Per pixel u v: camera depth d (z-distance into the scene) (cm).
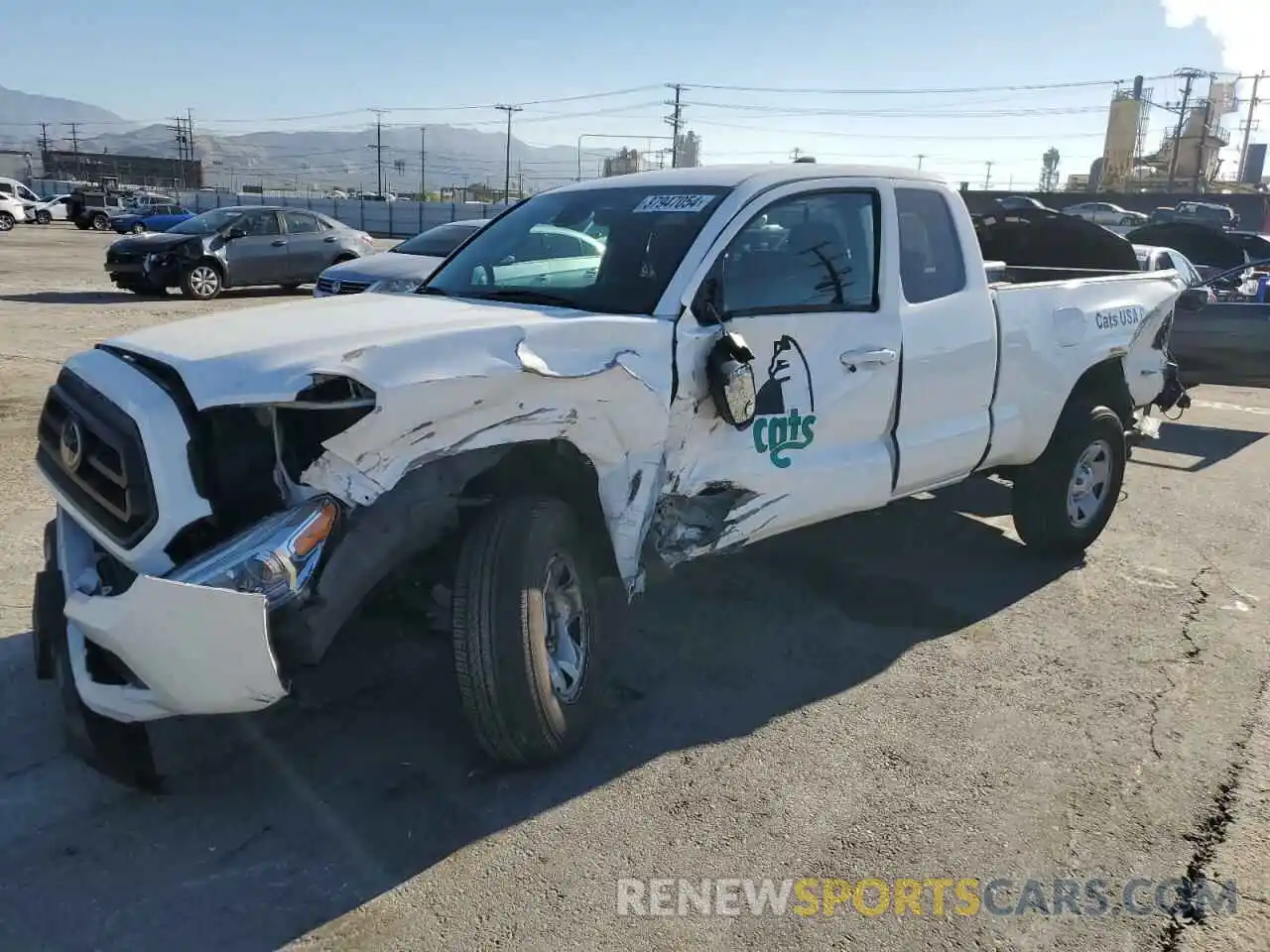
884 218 469
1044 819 346
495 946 283
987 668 458
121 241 1820
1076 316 568
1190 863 325
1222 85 8744
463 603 338
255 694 294
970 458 518
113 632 295
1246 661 471
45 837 326
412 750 380
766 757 381
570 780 362
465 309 389
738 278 417
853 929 292
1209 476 816
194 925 288
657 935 288
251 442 308
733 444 411
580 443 356
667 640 480
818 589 545
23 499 641
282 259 1897
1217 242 1336
